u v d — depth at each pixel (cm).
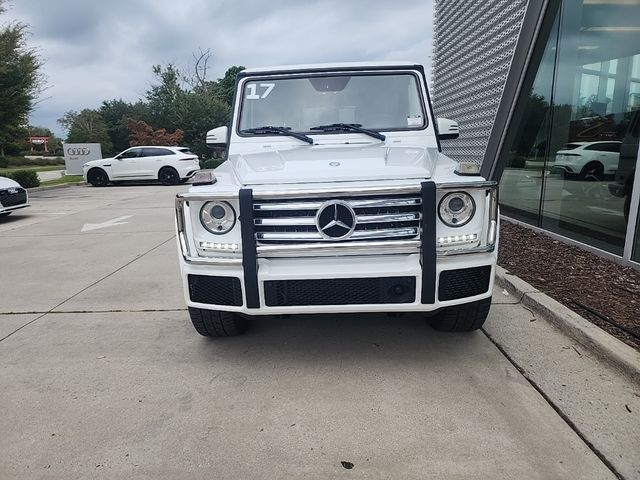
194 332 405
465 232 307
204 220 312
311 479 228
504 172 852
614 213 546
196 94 3816
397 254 307
